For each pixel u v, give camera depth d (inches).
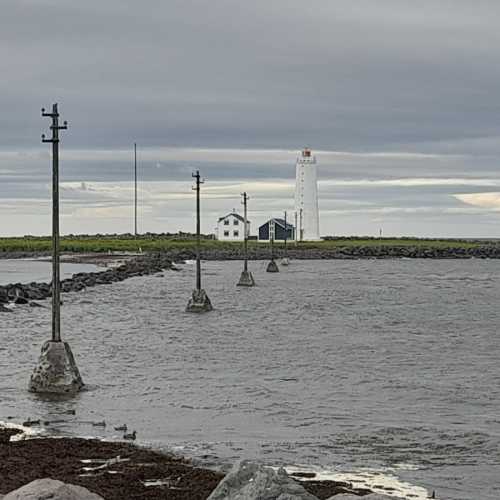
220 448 1237.1
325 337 2596.0
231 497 802.8
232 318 3166.8
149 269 6387.8
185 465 1134.4
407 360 2112.5
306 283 5442.9
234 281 5457.7
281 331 2751.0
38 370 1625.2
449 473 1129.4
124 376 1829.5
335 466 1156.5
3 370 1894.7
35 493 802.8
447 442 1284.4
